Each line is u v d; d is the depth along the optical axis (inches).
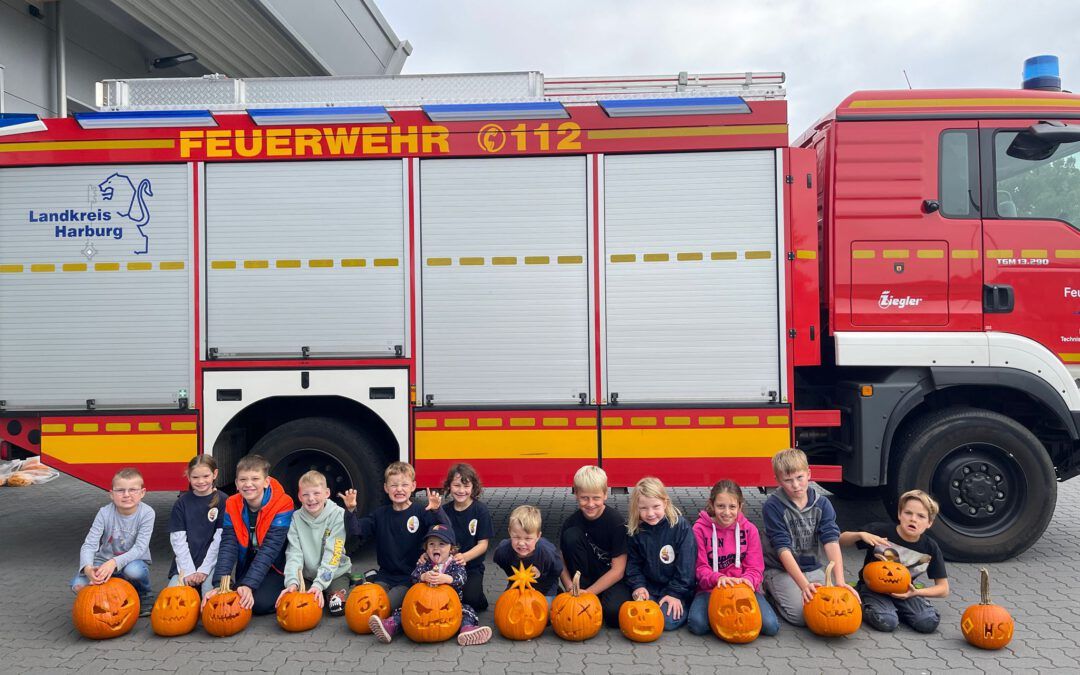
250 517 158.2
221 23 385.1
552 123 188.7
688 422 186.1
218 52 417.4
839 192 188.1
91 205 191.2
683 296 187.2
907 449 185.0
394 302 189.5
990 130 189.5
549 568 149.8
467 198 189.6
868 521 228.5
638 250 187.8
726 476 185.8
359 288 189.8
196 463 158.7
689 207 187.3
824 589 141.7
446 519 153.0
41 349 191.2
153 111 191.2
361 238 190.1
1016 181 189.9
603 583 148.6
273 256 190.2
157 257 190.9
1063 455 201.8
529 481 187.3
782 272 185.5
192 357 190.1
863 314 187.5
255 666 131.1
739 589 140.5
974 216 188.4
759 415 185.3
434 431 187.9
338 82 199.5
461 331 188.9
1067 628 144.6
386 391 188.9
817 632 140.4
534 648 138.7
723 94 193.2
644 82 199.8
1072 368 187.0
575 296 188.5
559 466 187.3
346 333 189.5
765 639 141.7
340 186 190.4
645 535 148.5
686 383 186.9
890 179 188.1
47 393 191.2
